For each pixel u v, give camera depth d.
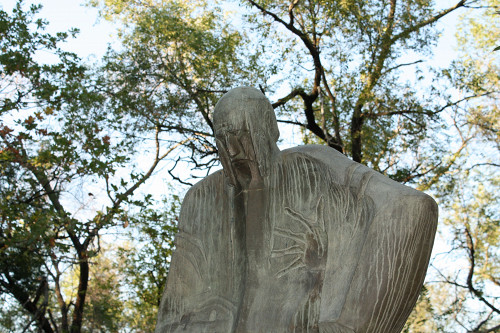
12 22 9.46
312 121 12.51
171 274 2.72
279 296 2.48
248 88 2.71
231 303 2.58
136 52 11.95
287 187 2.63
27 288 10.33
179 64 12.30
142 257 11.96
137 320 13.71
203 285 2.66
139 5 12.84
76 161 9.12
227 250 2.65
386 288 2.39
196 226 2.75
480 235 12.38
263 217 2.61
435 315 11.66
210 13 12.66
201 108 12.20
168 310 2.67
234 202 2.67
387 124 12.44
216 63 12.12
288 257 2.54
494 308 11.46
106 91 11.84
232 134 2.61
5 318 10.63
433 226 2.47
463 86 12.25
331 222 2.55
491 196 12.50
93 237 9.78
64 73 9.83
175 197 12.08
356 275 2.44
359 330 2.37
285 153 2.70
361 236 2.51
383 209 2.49
